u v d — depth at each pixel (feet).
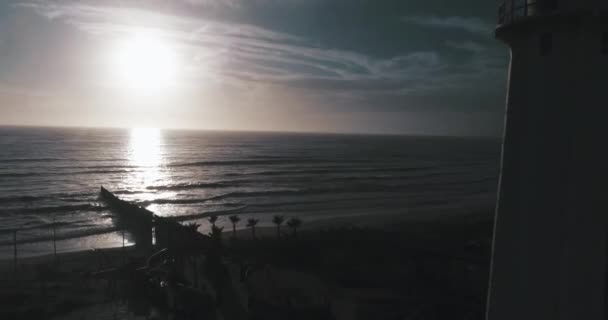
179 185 339.16
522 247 21.94
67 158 512.22
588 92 20.12
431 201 289.53
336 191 324.80
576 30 19.94
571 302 20.59
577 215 20.39
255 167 478.18
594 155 20.25
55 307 98.73
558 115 20.65
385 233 131.54
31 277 122.21
